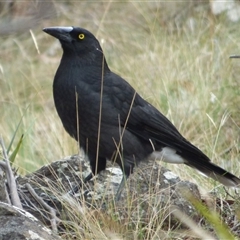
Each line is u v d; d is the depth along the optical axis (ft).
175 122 42.24
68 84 33.14
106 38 56.29
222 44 50.39
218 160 37.52
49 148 40.83
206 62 48.88
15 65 57.06
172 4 57.93
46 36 59.62
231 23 53.52
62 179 32.17
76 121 33.32
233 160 37.24
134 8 59.41
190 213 29.55
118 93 33.53
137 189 30.81
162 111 43.47
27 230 24.39
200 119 42.16
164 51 50.75
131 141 33.81
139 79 47.70
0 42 58.80
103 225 27.61
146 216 28.40
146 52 51.62
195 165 34.68
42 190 30.78
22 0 24.52
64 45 33.55
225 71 46.47
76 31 33.50
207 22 55.01
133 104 33.96
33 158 40.78
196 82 45.60
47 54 58.54
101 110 32.96
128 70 50.44
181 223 28.89
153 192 30.22
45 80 55.01
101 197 30.40
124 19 58.80
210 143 40.19
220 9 54.60
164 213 28.63
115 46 55.21
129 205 28.27
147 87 46.52
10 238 24.03
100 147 33.35
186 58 48.57
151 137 34.42
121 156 33.22
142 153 34.19
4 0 33.45
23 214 25.32
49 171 32.37
